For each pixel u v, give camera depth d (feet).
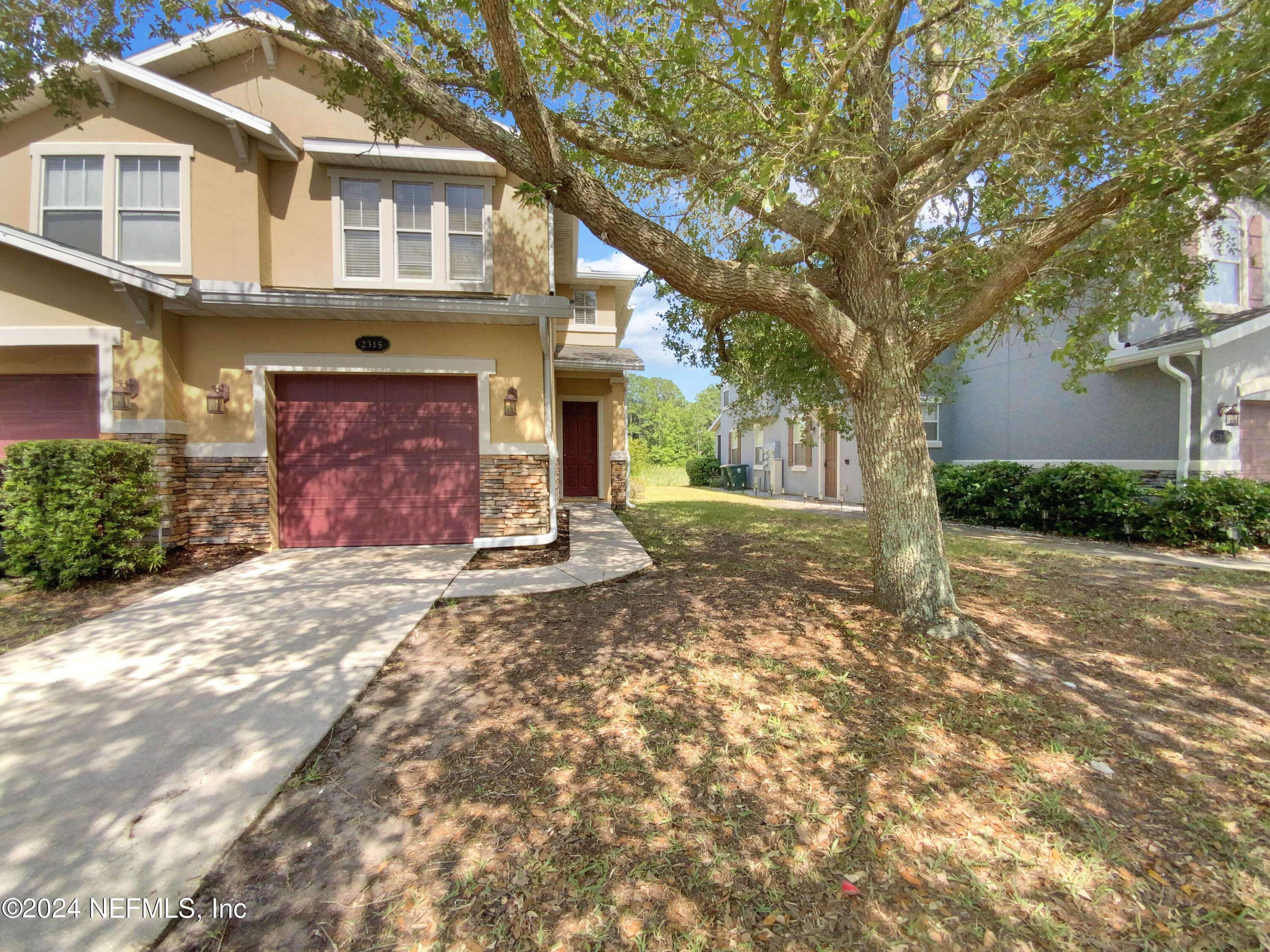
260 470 25.02
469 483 26.78
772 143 13.65
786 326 23.13
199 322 24.68
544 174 13.60
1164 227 15.15
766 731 9.99
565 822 7.79
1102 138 14.39
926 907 6.43
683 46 12.44
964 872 6.93
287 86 25.73
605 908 6.41
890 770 8.90
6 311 22.59
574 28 14.87
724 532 32.27
